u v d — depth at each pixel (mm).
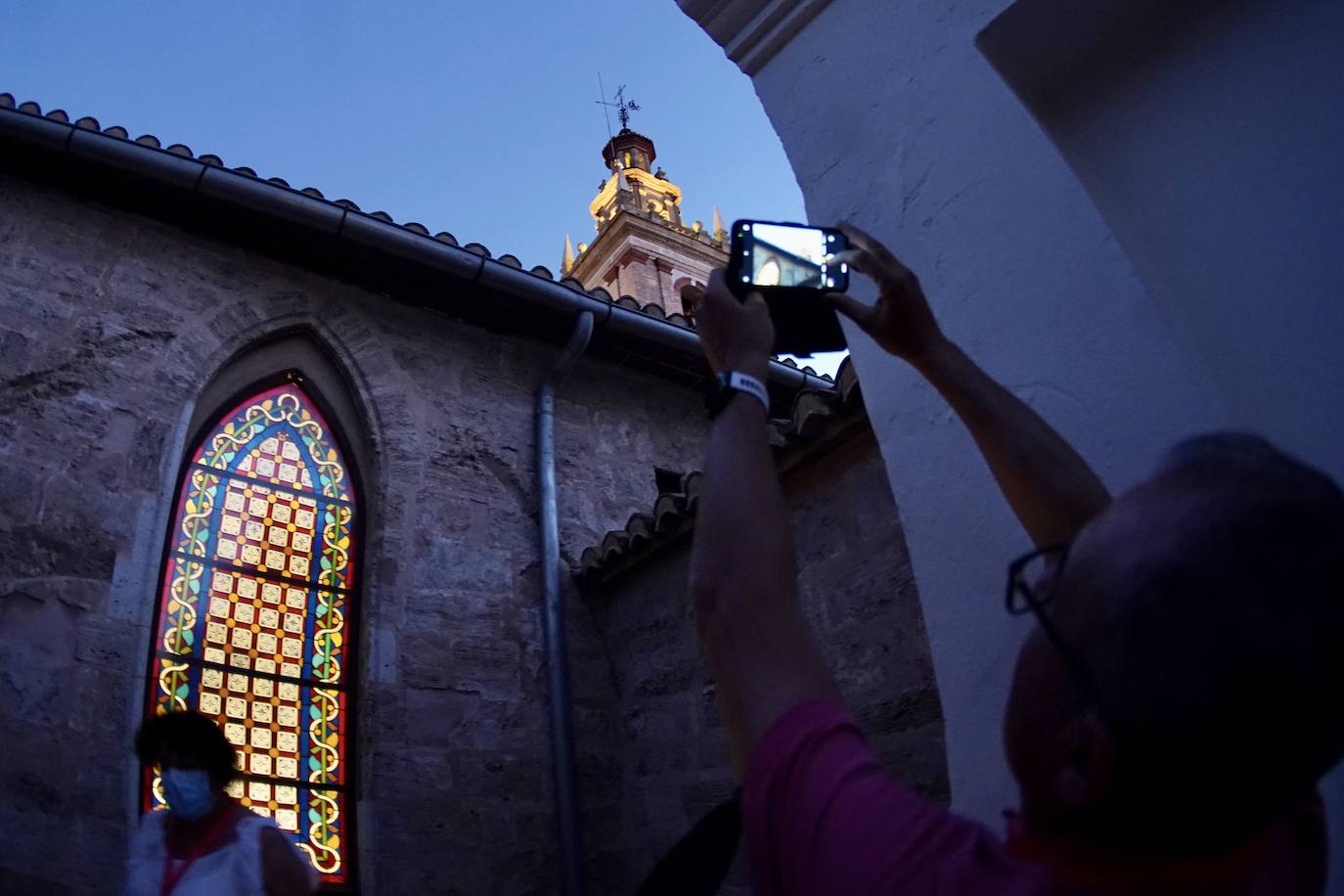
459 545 6828
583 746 6441
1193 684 595
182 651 5645
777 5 2645
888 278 1215
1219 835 613
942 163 2189
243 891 2828
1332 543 620
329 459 6820
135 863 2934
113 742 5047
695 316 1011
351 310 7227
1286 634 591
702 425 8602
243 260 6902
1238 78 1852
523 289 7238
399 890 5586
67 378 5793
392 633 6289
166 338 6301
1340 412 1587
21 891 4461
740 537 816
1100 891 625
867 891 632
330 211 6602
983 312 2008
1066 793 653
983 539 1868
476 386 7520
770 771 716
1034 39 2131
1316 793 804
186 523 6000
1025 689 710
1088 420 1788
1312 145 1721
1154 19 2012
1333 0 1741
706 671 6188
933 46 2289
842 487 5293
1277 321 1692
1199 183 1863
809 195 2463
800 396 5410
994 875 638
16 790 4660
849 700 4922
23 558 5184
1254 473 663
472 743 6219
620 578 6875
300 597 6250
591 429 7910
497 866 5945
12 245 6000
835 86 2490
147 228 6598
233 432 6488
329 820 5707
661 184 25312
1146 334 1758
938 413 2033
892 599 4895
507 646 6672
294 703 5922
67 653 5105
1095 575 669
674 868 868
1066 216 1936
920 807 687
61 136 5969
